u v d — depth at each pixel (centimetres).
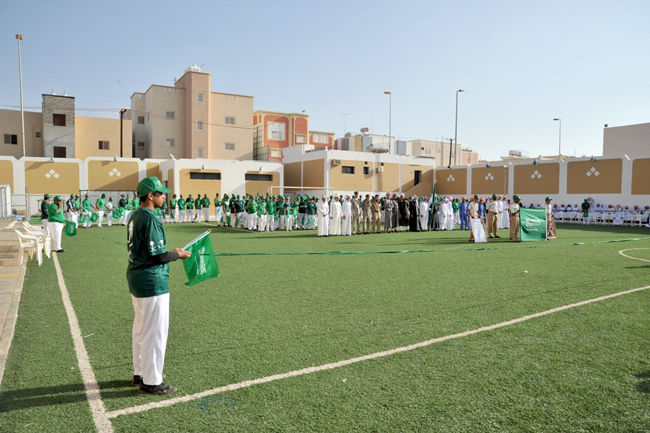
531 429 325
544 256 1242
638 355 469
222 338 523
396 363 447
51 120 3875
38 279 879
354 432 319
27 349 485
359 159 3738
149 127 4606
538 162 3362
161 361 384
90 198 3262
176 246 1471
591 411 351
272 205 2291
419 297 729
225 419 337
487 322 589
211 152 4691
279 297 729
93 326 569
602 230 2361
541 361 453
